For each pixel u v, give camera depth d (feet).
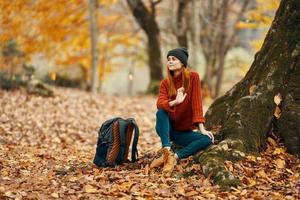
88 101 50.75
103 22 90.07
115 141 22.65
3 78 52.26
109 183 19.80
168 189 18.60
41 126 36.27
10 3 64.80
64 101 48.21
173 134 22.11
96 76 68.95
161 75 82.07
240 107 22.00
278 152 21.13
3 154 26.23
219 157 20.04
